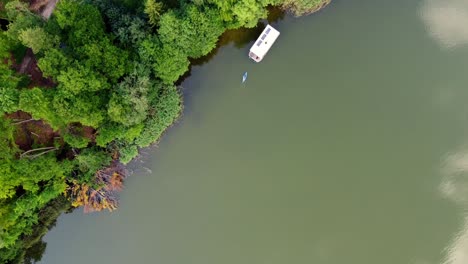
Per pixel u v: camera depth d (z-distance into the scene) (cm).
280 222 6606
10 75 5628
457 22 6494
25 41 5194
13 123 5812
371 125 6562
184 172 6644
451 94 6512
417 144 6538
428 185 6525
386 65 6550
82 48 5225
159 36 5684
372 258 6562
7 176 5494
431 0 6525
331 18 6506
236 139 6625
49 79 6184
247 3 5509
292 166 6606
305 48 6556
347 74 6562
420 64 6525
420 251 6544
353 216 6594
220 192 6631
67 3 5281
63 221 6681
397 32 6531
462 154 6488
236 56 6600
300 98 6588
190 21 5588
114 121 5778
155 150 6569
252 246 6606
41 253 6706
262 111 6606
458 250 6488
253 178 6619
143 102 5597
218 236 6631
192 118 6588
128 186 6606
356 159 6581
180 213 6656
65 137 5828
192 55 6100
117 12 5603
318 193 6606
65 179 6275
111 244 6688
